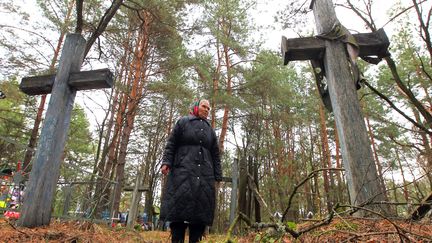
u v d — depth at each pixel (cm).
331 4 428
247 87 1366
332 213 208
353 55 390
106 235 350
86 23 856
